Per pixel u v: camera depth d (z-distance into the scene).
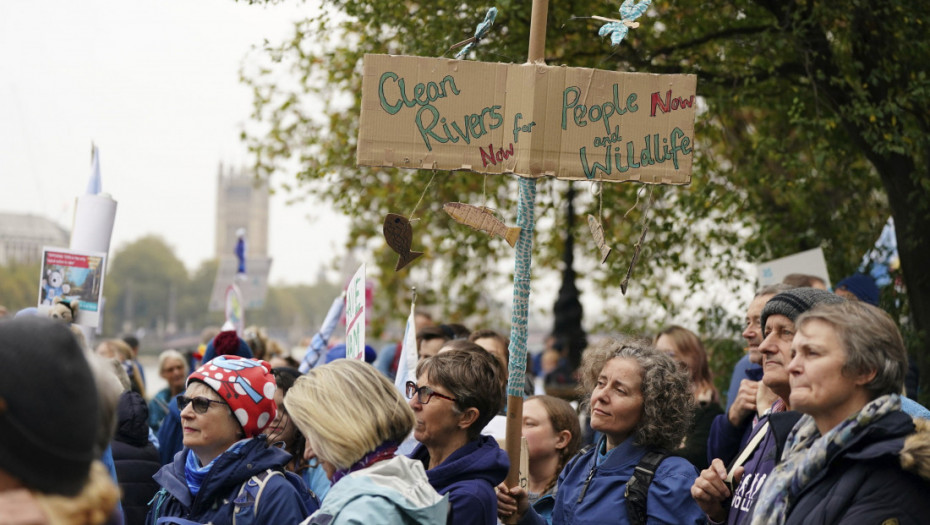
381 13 7.92
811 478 2.69
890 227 8.17
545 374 10.83
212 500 3.54
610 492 3.65
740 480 3.40
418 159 3.48
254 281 11.03
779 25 7.84
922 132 7.27
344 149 9.54
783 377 3.26
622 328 10.69
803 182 7.87
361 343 4.29
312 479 4.68
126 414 4.93
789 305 3.28
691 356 5.59
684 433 3.75
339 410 2.92
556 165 3.49
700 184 8.43
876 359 2.66
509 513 3.43
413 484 2.85
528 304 3.48
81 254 5.09
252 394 3.69
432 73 3.49
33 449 1.57
